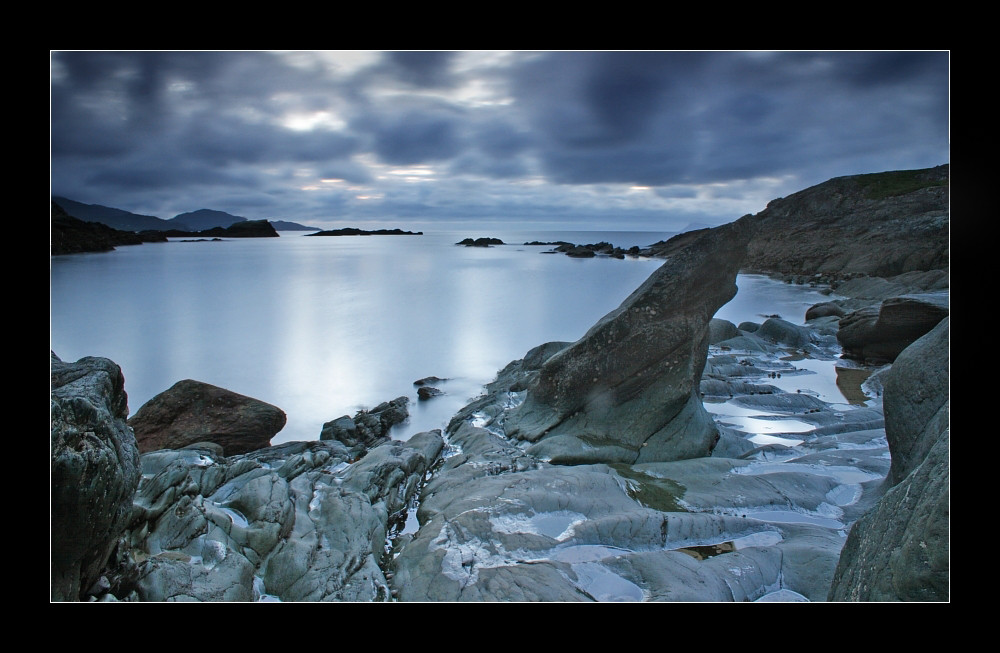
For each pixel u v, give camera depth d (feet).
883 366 58.49
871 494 27.43
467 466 31.22
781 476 28.91
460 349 73.15
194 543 21.03
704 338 37.76
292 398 54.03
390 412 45.85
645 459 33.86
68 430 16.39
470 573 20.20
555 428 37.22
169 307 91.15
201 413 39.47
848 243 150.71
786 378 55.42
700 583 19.27
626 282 129.90
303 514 24.17
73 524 16.02
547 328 84.74
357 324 85.71
